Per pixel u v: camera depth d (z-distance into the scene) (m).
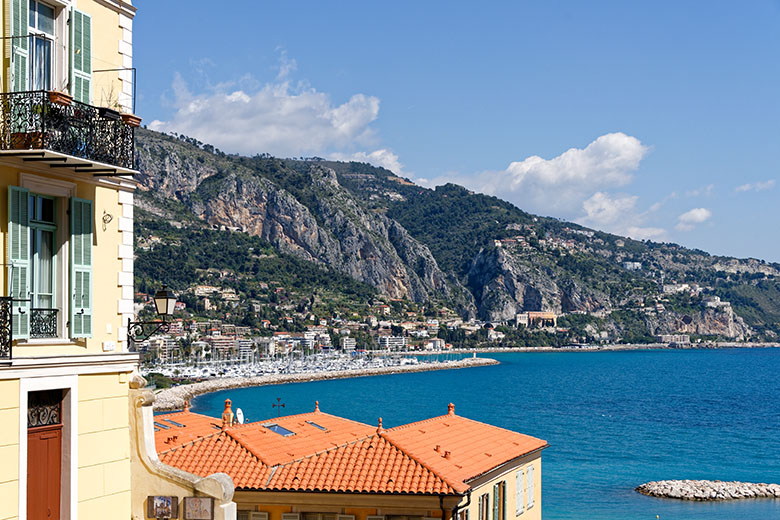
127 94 24.50
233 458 40.00
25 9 20.95
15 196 20.45
